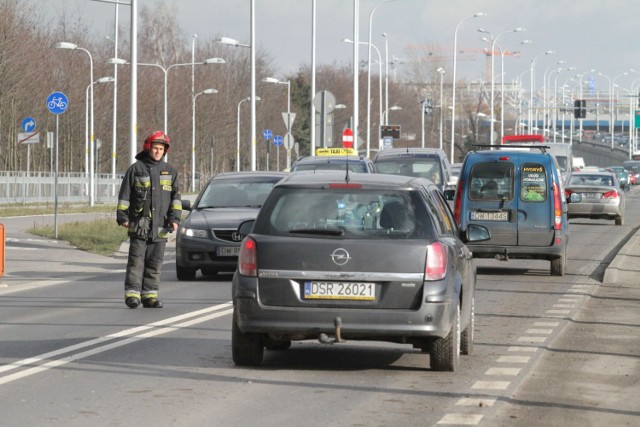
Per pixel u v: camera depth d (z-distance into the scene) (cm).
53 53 14700
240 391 1927
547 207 4366
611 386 2039
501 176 4403
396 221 2109
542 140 13000
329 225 2106
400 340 2128
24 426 1628
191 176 17538
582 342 2644
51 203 11819
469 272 2373
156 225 3216
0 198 11394
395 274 2070
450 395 1908
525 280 4281
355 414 1736
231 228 4072
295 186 2155
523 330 2825
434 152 6950
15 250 5609
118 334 2655
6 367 2169
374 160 6919
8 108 13162
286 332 2080
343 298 2073
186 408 1772
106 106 15638
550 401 1878
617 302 3566
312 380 2047
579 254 5606
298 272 2078
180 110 17138
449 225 2327
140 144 16450
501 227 4384
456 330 2134
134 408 1769
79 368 2162
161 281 4122
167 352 2372
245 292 2091
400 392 1930
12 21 12475
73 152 15225
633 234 7138
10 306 3306
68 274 4494
